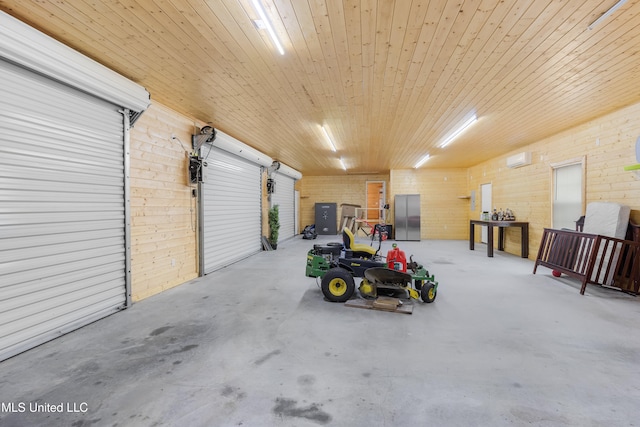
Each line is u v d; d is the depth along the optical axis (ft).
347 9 6.99
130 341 8.44
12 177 7.67
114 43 8.53
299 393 6.03
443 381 6.44
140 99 10.91
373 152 25.29
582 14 7.18
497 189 26.94
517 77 10.73
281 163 29.96
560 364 7.13
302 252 25.05
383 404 5.69
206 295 12.84
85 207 9.64
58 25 7.66
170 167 13.97
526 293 13.07
